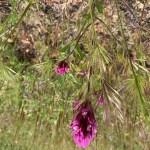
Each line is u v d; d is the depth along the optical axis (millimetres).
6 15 560
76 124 432
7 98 588
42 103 587
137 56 548
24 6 552
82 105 441
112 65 537
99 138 593
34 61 577
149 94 537
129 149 592
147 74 517
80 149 598
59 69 504
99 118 585
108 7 547
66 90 576
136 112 554
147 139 588
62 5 557
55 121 592
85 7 550
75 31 562
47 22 564
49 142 598
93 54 471
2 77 549
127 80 514
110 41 552
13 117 597
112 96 466
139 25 555
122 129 584
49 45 569
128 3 551
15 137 605
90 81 463
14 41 569
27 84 582
